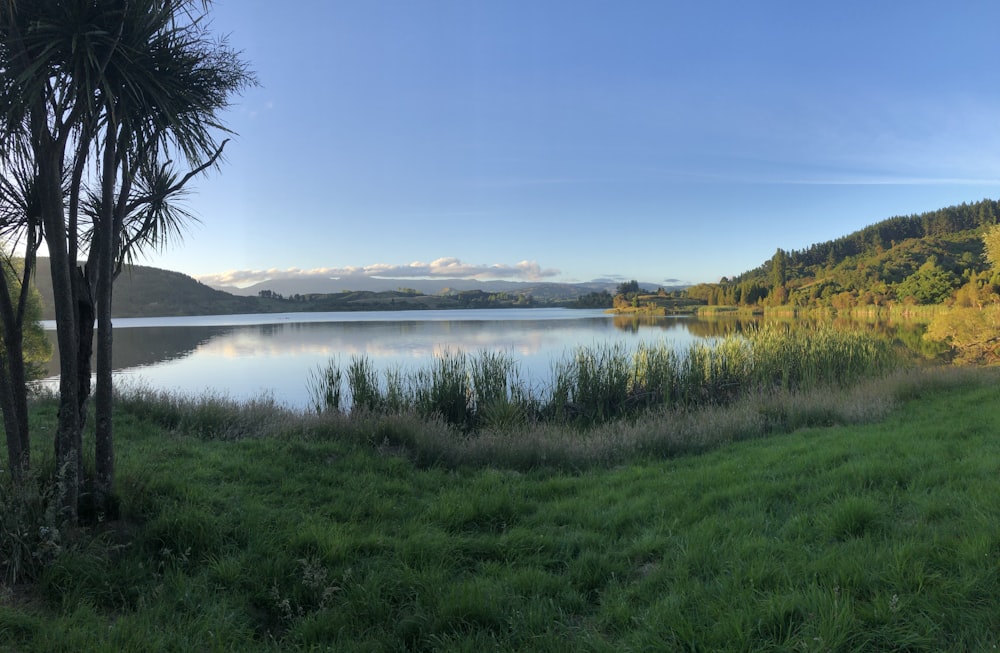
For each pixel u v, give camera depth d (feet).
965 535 10.98
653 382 47.80
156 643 8.89
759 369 50.31
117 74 12.06
